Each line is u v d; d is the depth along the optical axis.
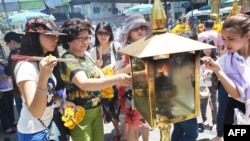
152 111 1.04
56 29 1.81
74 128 2.16
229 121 1.91
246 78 1.62
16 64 1.71
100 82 1.74
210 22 4.91
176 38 1.04
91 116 2.21
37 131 1.82
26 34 1.78
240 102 1.81
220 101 2.86
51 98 1.87
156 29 1.08
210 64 1.47
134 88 1.27
